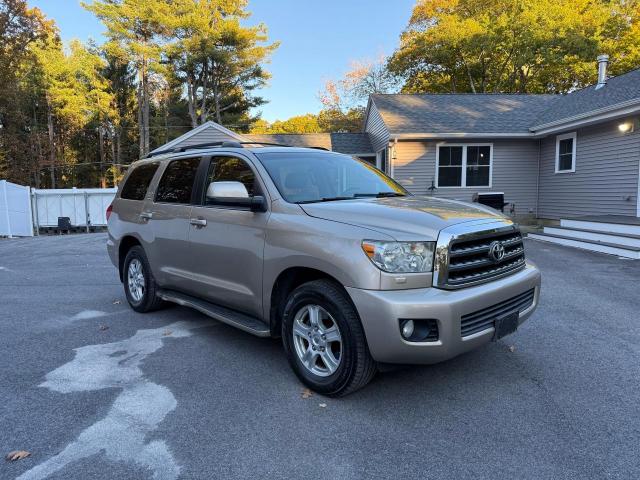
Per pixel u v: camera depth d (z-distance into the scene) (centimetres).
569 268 786
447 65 3023
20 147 2925
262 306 362
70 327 495
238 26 3659
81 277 802
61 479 236
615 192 1241
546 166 1555
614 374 357
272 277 346
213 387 342
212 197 390
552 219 1532
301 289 327
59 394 332
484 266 313
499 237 330
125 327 491
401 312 273
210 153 438
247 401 319
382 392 331
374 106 1870
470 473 238
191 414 302
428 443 266
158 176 500
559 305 554
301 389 337
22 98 2803
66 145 3712
